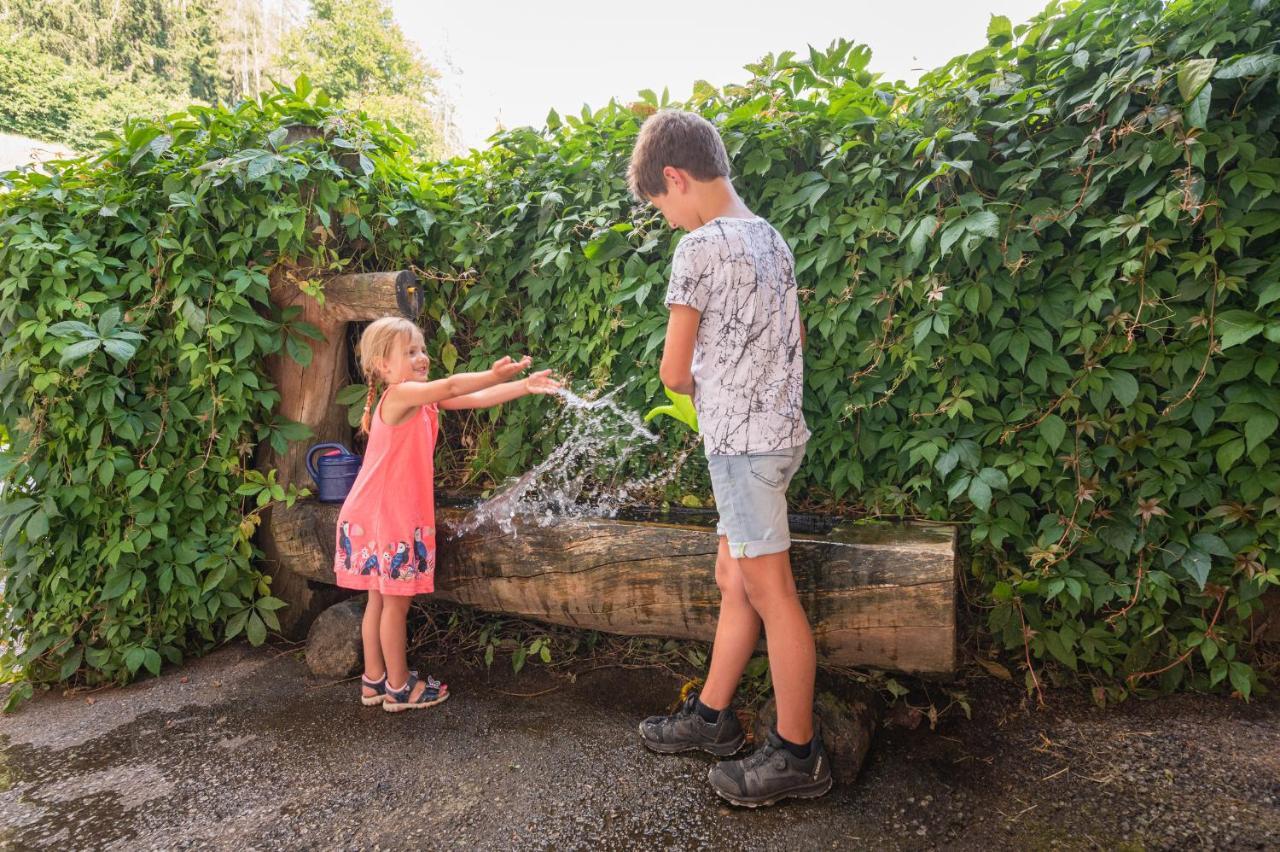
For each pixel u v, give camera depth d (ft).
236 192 8.66
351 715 7.43
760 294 5.35
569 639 8.59
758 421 5.31
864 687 6.68
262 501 8.65
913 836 5.16
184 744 6.98
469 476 9.74
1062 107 6.40
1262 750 5.74
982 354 6.79
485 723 7.14
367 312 8.83
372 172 8.96
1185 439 6.27
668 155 5.41
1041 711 6.61
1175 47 5.85
